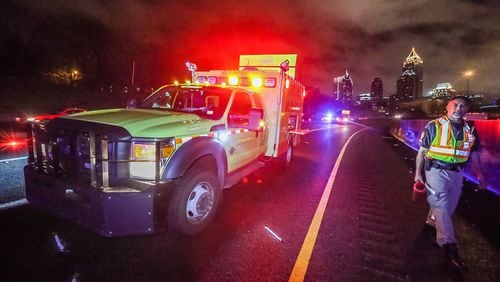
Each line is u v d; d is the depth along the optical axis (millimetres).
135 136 2945
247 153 4969
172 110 4262
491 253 3438
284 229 3816
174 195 3193
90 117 3344
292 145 8000
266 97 5957
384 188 6168
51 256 2865
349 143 15766
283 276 2777
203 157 3723
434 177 3166
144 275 2674
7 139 11234
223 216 4133
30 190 3381
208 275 2725
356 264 3078
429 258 3270
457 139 3055
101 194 2709
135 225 2822
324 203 4949
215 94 4633
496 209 4938
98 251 3016
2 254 2830
